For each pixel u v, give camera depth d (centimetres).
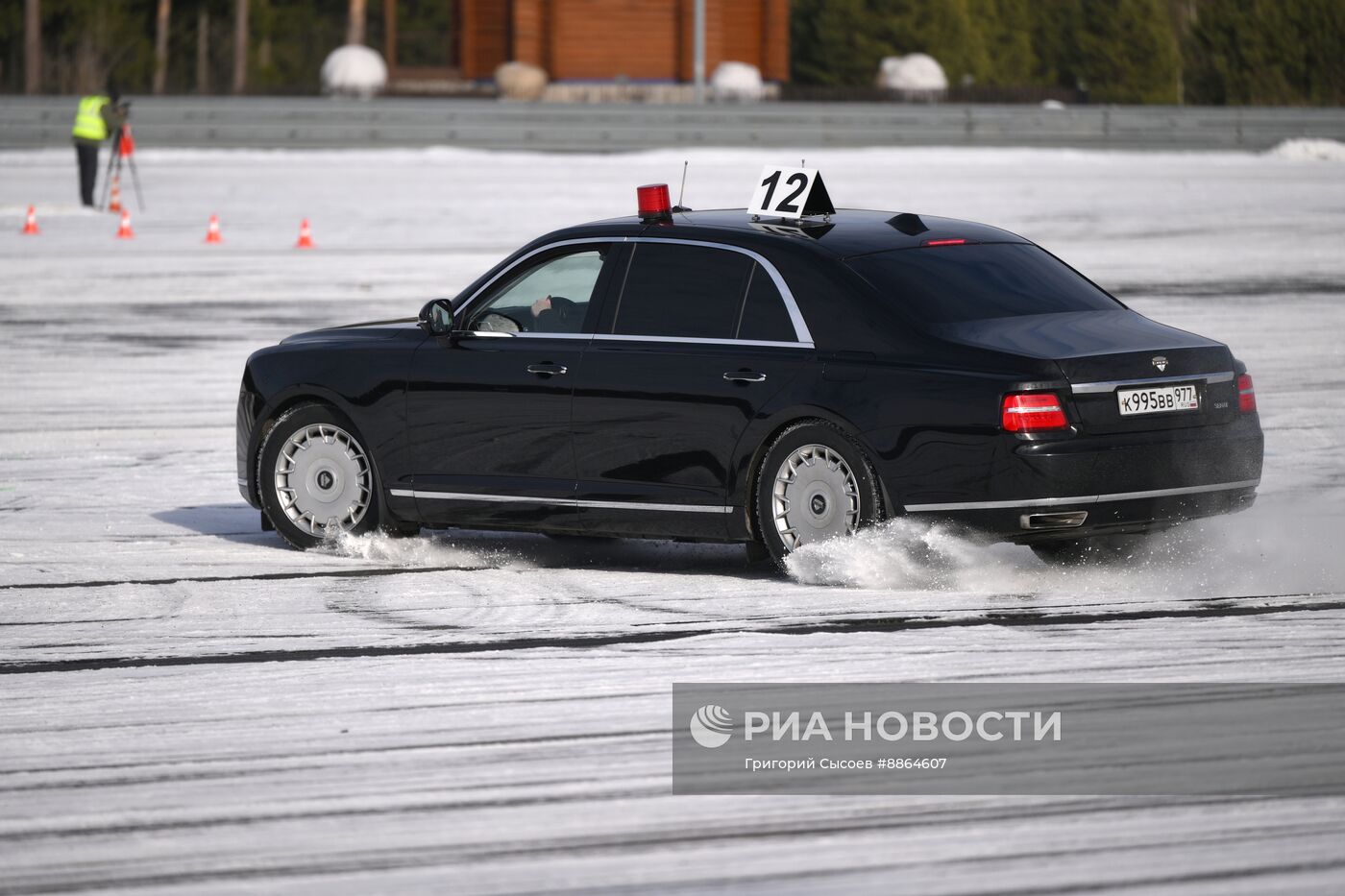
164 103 15362
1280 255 9150
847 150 16175
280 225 10625
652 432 3112
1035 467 2792
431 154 15388
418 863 1773
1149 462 2861
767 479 3020
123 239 9962
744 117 16100
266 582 3166
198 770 2078
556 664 2534
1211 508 2948
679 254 3175
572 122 15762
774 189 3303
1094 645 2567
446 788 1998
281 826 1886
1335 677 2372
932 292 3017
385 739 2186
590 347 3191
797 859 1769
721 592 3008
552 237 3309
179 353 6234
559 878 1728
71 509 3934
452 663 2555
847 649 2573
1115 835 1823
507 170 14000
